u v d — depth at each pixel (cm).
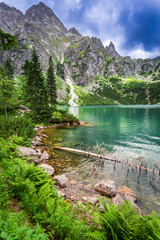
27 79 3045
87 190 652
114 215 296
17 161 620
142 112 5938
